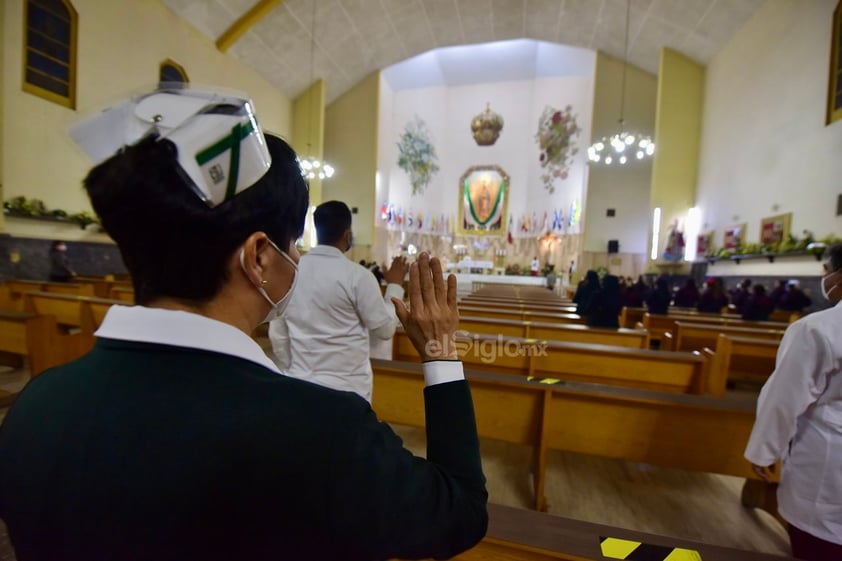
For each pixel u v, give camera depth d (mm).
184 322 398
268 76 11773
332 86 13750
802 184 7047
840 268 1244
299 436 354
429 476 430
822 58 6703
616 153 12844
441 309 569
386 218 15375
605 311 3699
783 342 1236
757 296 5242
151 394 367
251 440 345
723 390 2820
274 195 459
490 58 16125
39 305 3834
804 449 1180
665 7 9953
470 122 17453
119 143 414
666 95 11469
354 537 360
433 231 17531
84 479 355
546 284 12922
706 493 2250
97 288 5547
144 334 395
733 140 9500
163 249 416
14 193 6277
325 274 1346
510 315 4410
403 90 16109
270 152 498
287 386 395
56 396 397
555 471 2445
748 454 1300
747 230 8727
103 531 349
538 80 16297
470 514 448
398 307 584
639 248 12906
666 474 2432
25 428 396
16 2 6191
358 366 1407
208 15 9266
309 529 350
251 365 417
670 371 2676
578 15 11539
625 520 2016
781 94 7742
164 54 8523
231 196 416
